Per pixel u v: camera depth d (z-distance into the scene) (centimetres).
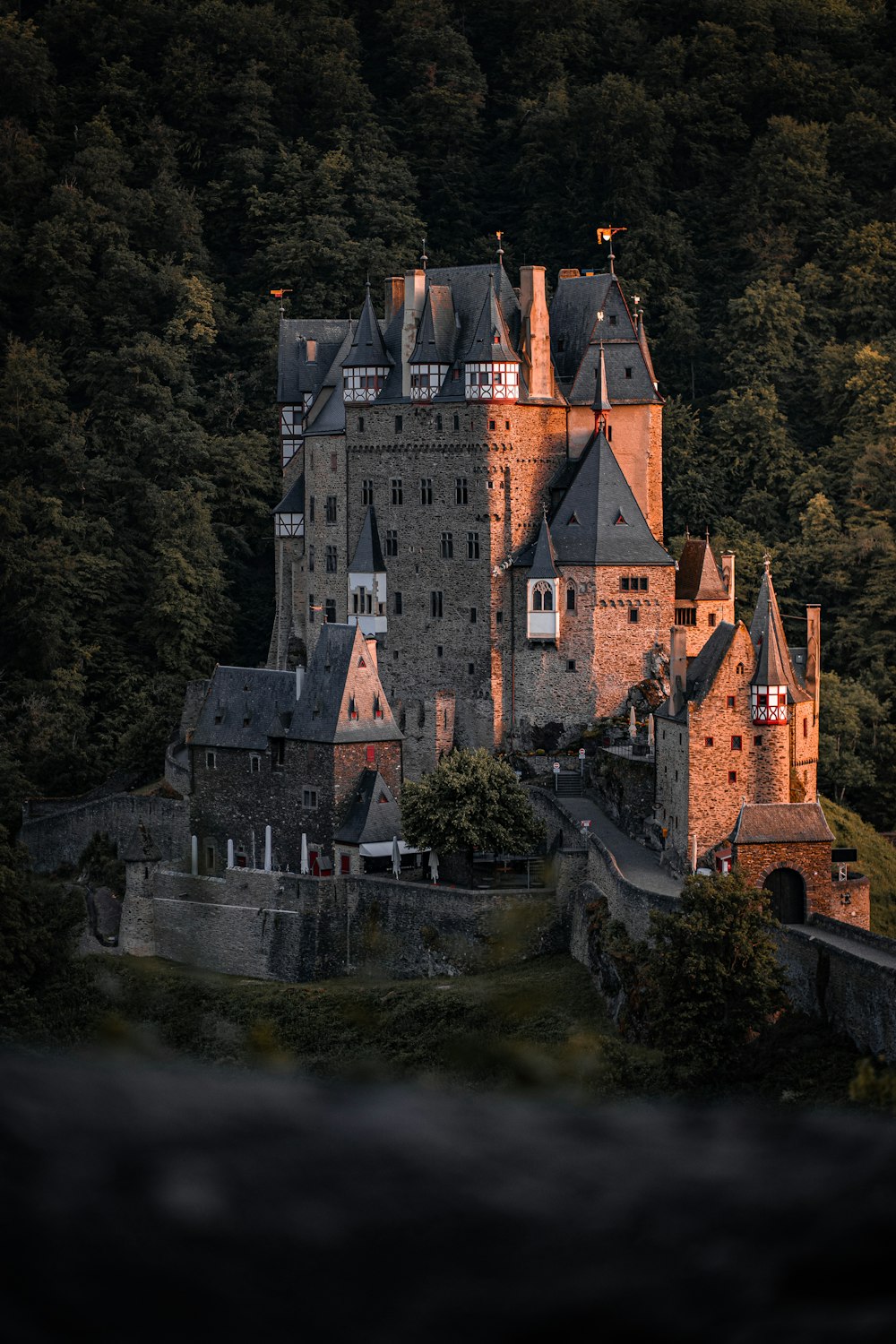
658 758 14362
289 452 19900
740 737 13650
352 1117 1504
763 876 12250
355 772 15612
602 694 17262
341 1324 1392
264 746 16000
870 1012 10244
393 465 18075
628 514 17388
